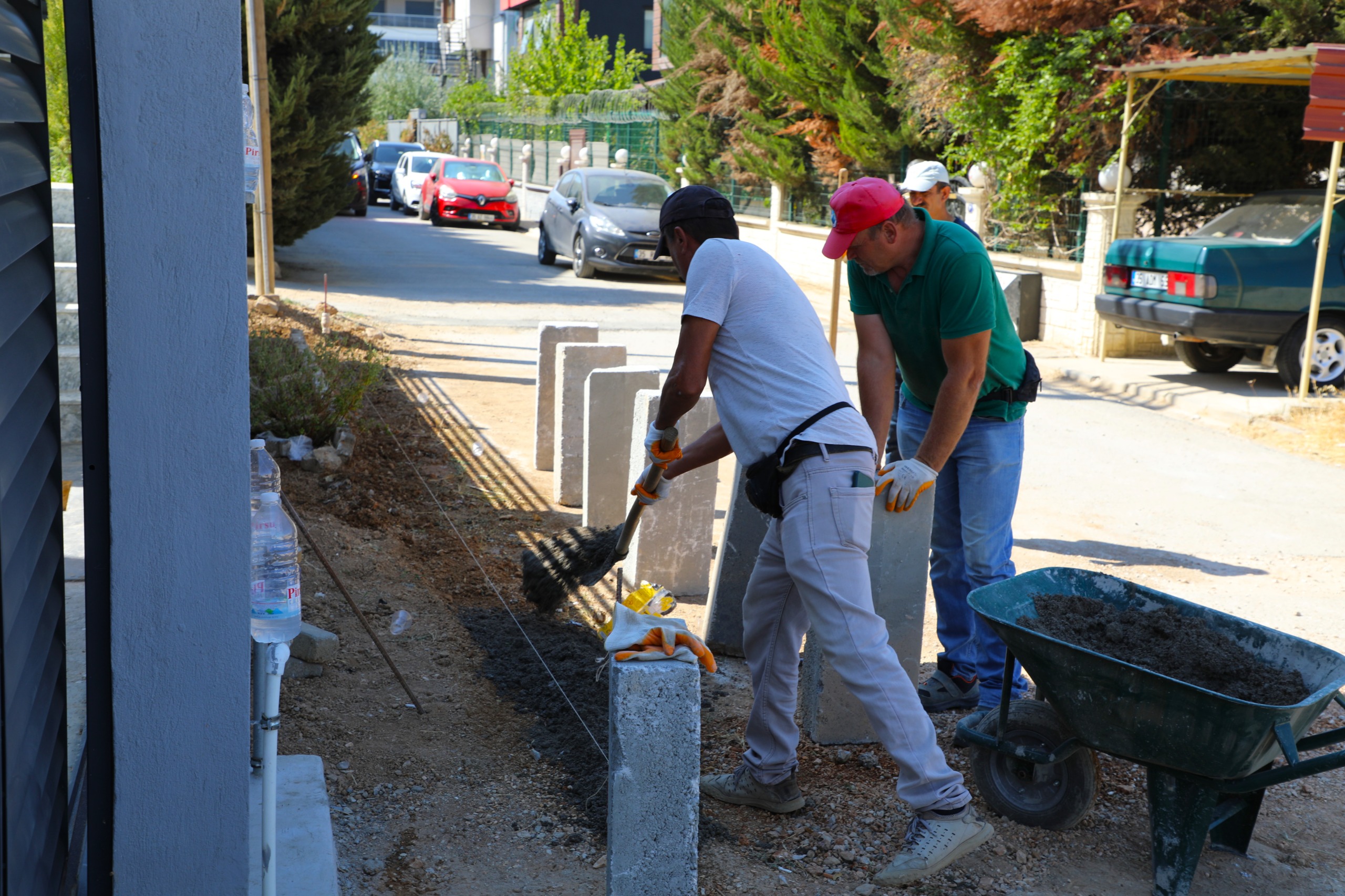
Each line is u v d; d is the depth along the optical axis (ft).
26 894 6.19
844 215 11.82
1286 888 11.00
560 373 22.67
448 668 15.37
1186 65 37.04
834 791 12.57
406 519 21.33
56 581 7.67
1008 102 50.24
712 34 74.23
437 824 11.52
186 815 7.48
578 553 13.25
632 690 8.56
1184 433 32.14
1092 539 22.82
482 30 200.03
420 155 106.83
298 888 9.27
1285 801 12.75
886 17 52.75
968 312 11.87
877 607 13.19
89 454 7.06
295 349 24.98
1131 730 10.11
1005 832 11.66
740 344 10.80
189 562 7.22
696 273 10.80
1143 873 11.09
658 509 18.54
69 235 22.22
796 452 10.58
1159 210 44.80
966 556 14.15
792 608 11.79
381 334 41.09
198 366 7.06
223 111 6.87
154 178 6.81
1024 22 46.09
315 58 51.70
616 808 8.72
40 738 6.85
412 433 27.45
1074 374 40.14
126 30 6.64
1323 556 22.09
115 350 6.91
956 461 14.07
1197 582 20.35
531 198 110.63
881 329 13.05
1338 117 31.86
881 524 12.98
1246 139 46.73
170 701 7.32
